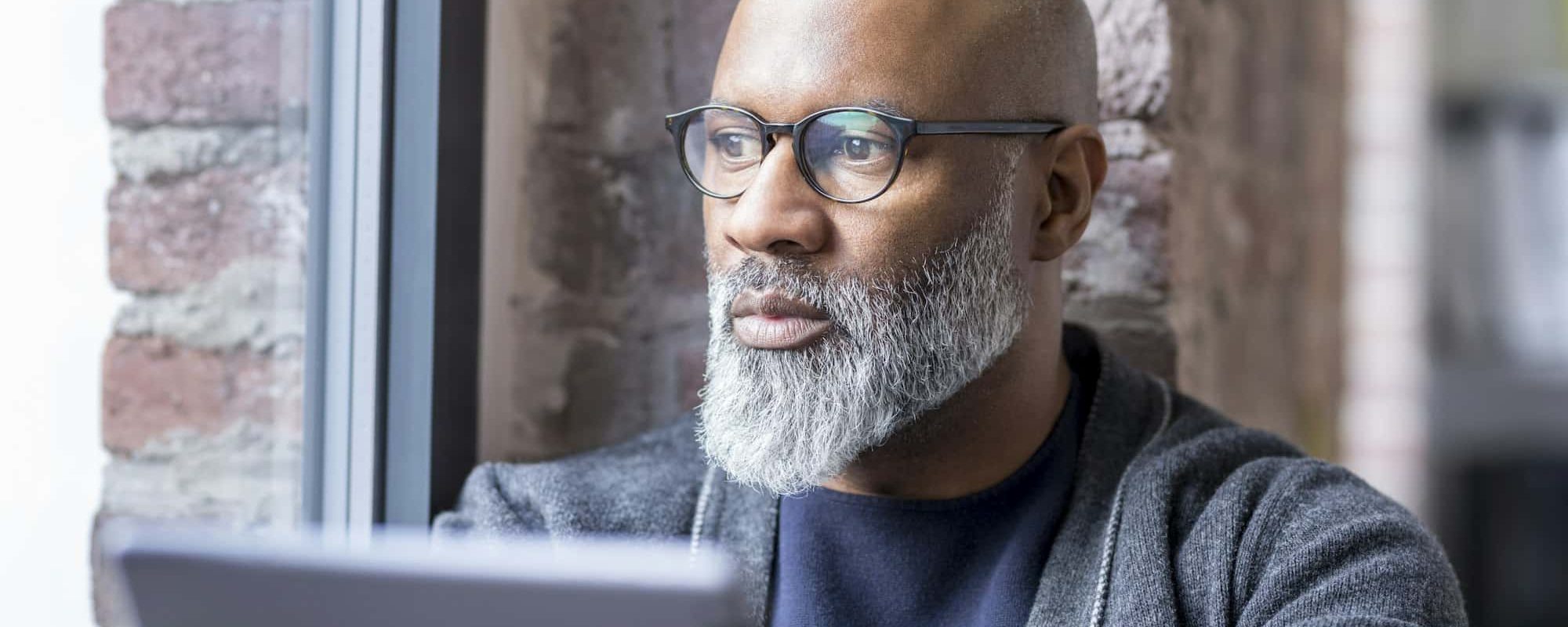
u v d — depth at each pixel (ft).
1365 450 9.45
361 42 3.62
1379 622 2.65
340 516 3.68
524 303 4.18
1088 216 3.25
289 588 1.85
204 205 3.58
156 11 3.51
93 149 3.41
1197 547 2.95
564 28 4.17
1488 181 11.80
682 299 4.13
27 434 3.27
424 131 3.62
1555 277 11.69
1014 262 3.10
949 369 2.98
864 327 2.92
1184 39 4.02
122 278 3.47
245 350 3.64
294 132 3.68
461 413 3.77
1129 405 3.37
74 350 3.38
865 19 2.93
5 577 3.22
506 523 3.34
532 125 4.16
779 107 2.96
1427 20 9.20
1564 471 11.60
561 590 1.78
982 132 2.98
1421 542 2.91
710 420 3.10
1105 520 3.12
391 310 3.65
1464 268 11.80
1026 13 3.09
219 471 3.61
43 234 3.30
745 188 3.03
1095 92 3.36
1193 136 4.17
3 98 3.21
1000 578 3.06
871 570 3.16
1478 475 11.84
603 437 4.17
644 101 4.14
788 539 3.26
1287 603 2.82
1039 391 3.26
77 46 3.37
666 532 3.35
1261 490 3.04
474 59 3.78
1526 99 11.72
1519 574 11.78
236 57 3.62
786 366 2.97
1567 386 11.39
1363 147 9.28
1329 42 6.97
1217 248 4.49
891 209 2.91
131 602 1.91
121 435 3.47
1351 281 9.10
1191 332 4.10
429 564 1.82
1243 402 4.88
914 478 3.20
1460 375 11.64
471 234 3.79
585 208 4.17
